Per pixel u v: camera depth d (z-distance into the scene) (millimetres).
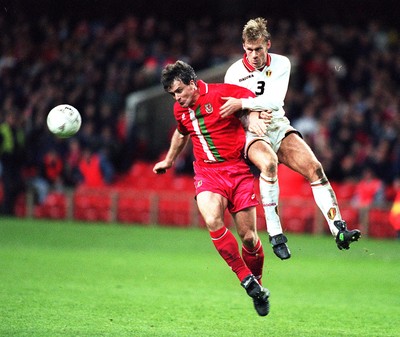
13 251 55594
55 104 84188
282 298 40500
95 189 79250
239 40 97188
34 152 80500
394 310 37594
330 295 41906
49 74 89938
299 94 85188
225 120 30594
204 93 30656
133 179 81375
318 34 95000
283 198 74688
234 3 106312
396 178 74438
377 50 94062
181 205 77750
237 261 29922
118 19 103562
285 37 93812
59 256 53875
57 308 34531
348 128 79000
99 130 83562
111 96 86438
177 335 29750
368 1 103875
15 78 90500
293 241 68250
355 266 54406
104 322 31828
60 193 79750
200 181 31078
